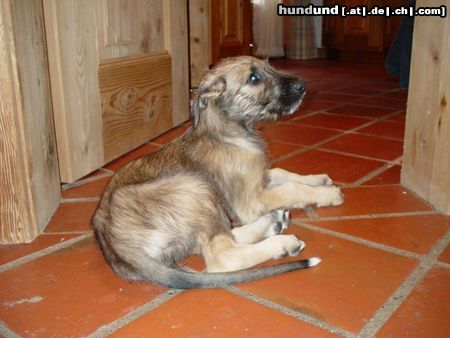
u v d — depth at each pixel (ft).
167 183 3.38
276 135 6.71
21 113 3.63
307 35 16.29
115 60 5.46
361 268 3.29
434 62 4.05
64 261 3.52
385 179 4.96
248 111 4.09
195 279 2.98
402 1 13.96
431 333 2.61
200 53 8.43
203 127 3.97
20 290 3.15
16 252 3.67
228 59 4.29
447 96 3.91
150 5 6.07
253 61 4.21
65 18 4.61
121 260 3.05
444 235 3.74
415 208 4.24
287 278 3.19
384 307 2.85
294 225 3.97
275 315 2.81
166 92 6.63
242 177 3.85
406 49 9.71
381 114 7.95
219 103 4.00
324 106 8.65
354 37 15.24
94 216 3.43
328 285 3.10
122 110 5.66
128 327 2.75
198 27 8.30
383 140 6.39
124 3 5.53
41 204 4.00
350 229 3.87
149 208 3.20
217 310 2.87
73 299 3.04
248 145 3.98
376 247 3.57
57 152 4.66
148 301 2.99
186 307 2.91
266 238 3.61
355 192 4.63
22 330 2.75
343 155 5.78
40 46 4.02
